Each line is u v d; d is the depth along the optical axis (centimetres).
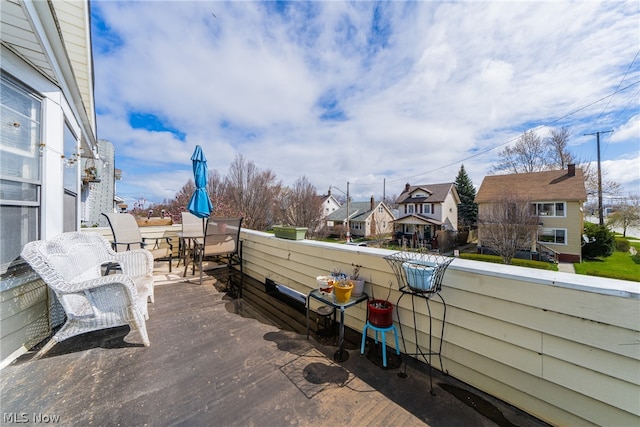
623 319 102
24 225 196
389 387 152
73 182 324
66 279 186
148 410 132
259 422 126
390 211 2494
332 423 126
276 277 329
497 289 137
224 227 362
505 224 1174
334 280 202
